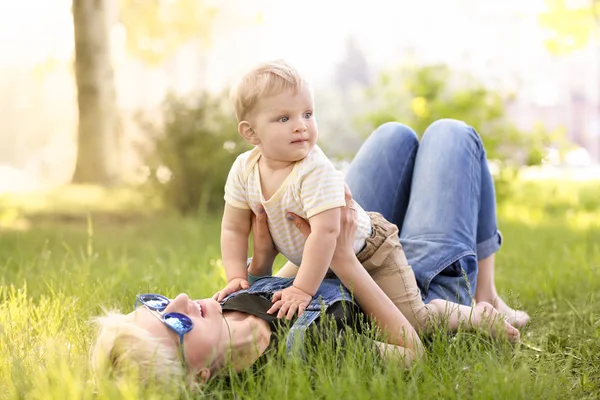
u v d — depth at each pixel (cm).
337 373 279
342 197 303
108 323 270
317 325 299
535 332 399
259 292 309
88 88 1583
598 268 545
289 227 316
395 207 424
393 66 1279
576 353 348
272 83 301
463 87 1239
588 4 1527
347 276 313
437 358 308
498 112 1207
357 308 321
